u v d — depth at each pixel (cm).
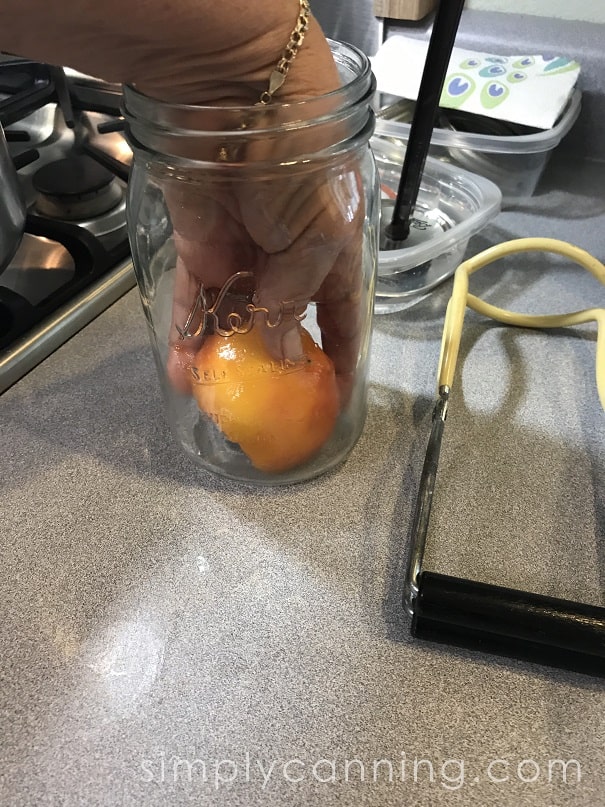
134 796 16
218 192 19
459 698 18
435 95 28
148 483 25
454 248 33
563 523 23
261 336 22
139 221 23
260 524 23
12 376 29
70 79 49
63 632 20
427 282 33
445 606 18
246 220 19
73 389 29
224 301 22
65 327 31
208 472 25
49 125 49
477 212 33
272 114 17
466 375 29
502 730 17
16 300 31
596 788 16
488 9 45
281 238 19
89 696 18
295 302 21
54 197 38
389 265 31
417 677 19
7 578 22
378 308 33
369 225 23
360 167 21
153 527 23
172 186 19
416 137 29
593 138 45
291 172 18
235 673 19
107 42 15
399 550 22
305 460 24
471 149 39
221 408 22
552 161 46
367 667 19
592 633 17
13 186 30
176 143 18
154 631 20
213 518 23
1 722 18
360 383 25
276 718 18
